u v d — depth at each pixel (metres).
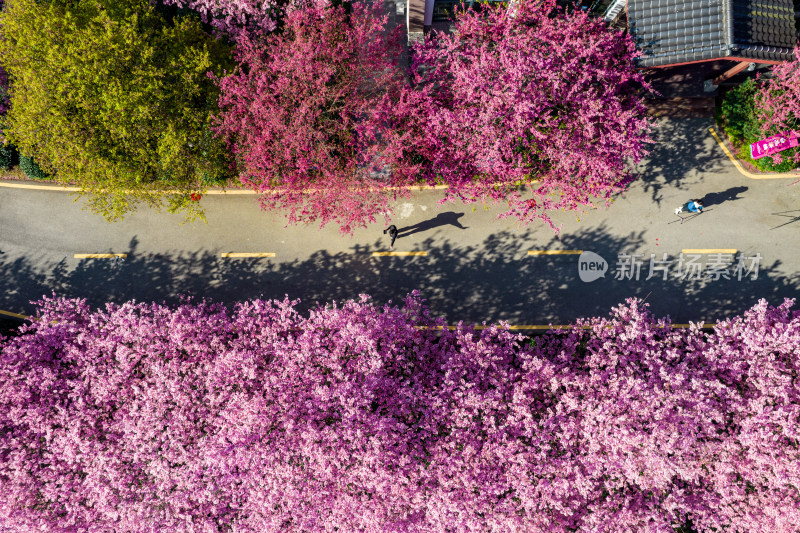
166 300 18.53
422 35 17.84
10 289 18.48
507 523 12.30
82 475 14.12
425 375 14.32
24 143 13.94
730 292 17.70
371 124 13.64
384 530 12.55
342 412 12.58
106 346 13.98
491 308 18.25
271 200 17.59
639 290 17.97
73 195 18.66
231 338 14.80
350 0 17.58
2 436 13.62
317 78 13.70
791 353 13.36
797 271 17.50
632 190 18.00
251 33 15.91
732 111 17.28
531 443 13.39
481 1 16.34
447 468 12.56
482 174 14.45
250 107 13.44
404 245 18.50
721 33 14.29
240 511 13.47
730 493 12.99
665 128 17.92
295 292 18.52
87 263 18.61
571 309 18.08
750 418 12.43
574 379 13.68
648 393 12.55
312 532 12.98
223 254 18.62
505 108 12.91
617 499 12.95
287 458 12.52
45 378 13.66
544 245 18.20
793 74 14.55
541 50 13.30
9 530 13.20
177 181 15.18
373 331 13.99
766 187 17.64
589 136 12.98
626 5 14.96
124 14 14.07
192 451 13.12
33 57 13.20
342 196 14.96
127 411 13.73
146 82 13.51
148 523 13.03
